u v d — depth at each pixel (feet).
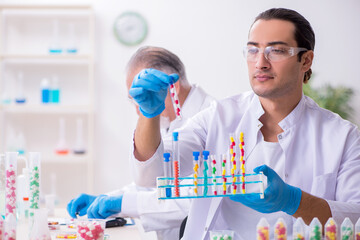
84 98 17.51
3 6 16.78
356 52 17.57
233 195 5.20
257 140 6.35
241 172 5.27
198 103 8.37
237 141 6.19
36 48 17.47
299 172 6.23
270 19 5.85
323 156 6.21
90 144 16.57
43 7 16.75
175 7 17.38
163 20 17.38
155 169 5.90
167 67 8.13
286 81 5.82
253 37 5.86
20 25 17.44
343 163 6.20
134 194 7.54
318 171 6.14
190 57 17.42
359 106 17.54
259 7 17.43
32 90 17.51
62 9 17.12
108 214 7.39
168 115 8.27
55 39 16.71
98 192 17.47
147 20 17.38
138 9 17.38
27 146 17.49
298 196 5.47
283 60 5.75
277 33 5.76
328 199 6.15
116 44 17.42
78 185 17.44
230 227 6.28
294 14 5.92
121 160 17.47
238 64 17.42
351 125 6.38
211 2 17.39
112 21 17.38
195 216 6.27
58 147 16.69
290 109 6.28
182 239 6.35
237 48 17.43
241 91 17.42
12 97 17.46
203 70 17.44
